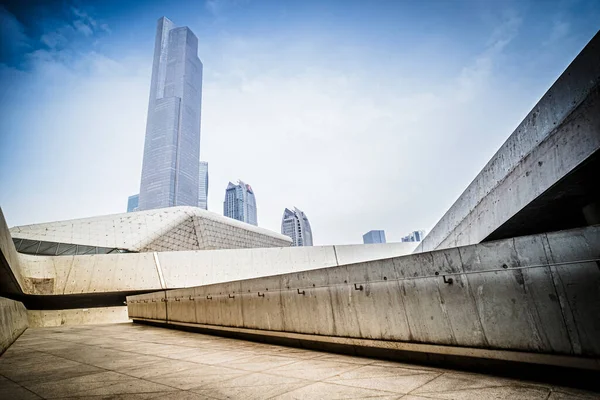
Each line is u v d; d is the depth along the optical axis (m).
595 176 4.45
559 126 4.53
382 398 2.89
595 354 2.78
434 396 2.85
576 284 2.98
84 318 29.45
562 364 2.99
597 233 2.91
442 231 10.84
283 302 6.85
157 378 4.13
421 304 4.32
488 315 3.62
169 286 30.47
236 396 3.19
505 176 6.25
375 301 4.95
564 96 4.40
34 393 3.46
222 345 7.34
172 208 52.94
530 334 3.25
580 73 4.07
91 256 29.69
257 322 7.54
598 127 3.79
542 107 4.93
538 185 5.11
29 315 27.08
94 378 4.19
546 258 3.23
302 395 3.12
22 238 40.34
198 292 10.48
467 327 3.79
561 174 4.51
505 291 3.51
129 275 29.73
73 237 43.03
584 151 4.04
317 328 5.91
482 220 7.48
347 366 4.39
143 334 10.52
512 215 6.04
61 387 3.72
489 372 3.59
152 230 47.38
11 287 22.97
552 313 3.12
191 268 31.94
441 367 4.02
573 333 2.95
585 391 2.78
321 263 36.91
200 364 5.09
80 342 8.69
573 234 3.07
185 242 51.91
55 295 27.61
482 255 3.78
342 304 5.49
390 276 4.79
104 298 31.77
